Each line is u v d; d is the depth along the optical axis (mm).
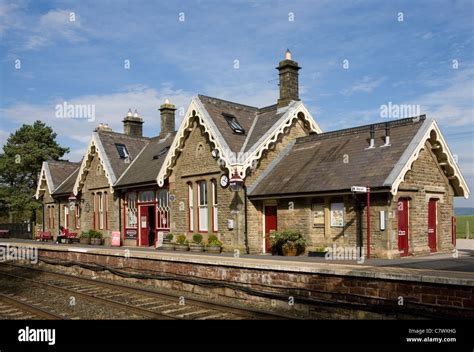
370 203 15461
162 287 15523
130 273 16938
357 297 10305
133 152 29250
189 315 11039
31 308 11852
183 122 21344
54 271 20734
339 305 10453
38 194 35312
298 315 11086
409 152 15328
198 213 21000
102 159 27266
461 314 8641
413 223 16156
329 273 10805
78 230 30484
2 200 43969
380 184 14703
